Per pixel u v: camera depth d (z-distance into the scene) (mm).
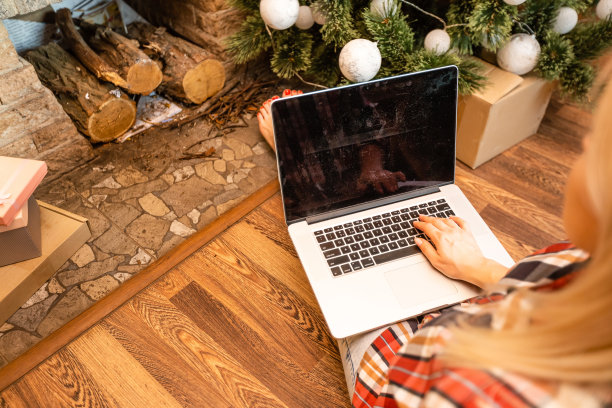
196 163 1472
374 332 870
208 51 1628
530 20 1350
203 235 1271
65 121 1357
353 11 1367
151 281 1175
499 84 1308
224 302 1142
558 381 309
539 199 1380
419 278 926
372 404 789
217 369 1034
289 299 1152
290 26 1288
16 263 1135
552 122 1598
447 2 1419
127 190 1392
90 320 1101
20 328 1093
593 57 1340
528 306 375
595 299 290
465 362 340
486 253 984
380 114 970
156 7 1671
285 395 1004
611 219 281
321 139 956
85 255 1232
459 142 1434
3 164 1117
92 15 1624
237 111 1613
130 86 1454
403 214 1029
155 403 983
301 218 1011
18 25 1499
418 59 1233
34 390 997
